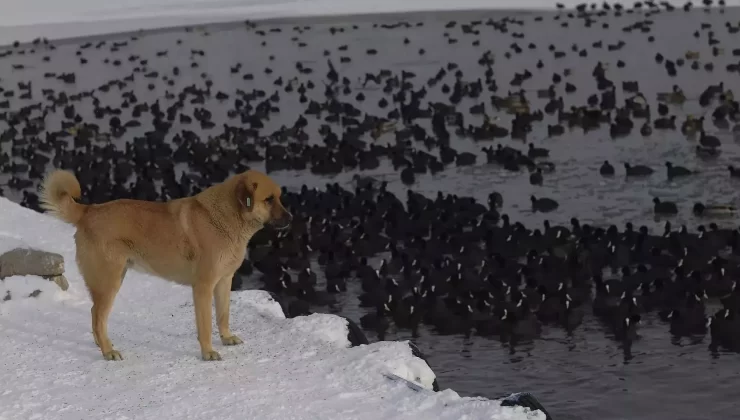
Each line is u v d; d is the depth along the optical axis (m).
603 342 18.66
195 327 12.26
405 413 9.12
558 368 17.42
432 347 18.72
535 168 33.53
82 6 84.69
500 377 17.08
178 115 48.75
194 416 9.16
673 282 21.16
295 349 11.16
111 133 44.84
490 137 38.97
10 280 13.59
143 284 14.45
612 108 42.72
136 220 10.77
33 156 38.97
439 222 26.39
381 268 23.06
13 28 77.94
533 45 59.03
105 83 58.75
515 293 20.55
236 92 53.28
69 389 9.99
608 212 28.20
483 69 54.62
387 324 19.66
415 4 77.62
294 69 58.78
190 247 10.70
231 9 80.69
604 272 22.92
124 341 11.70
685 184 30.77
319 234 25.98
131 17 80.12
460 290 21.20
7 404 9.58
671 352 18.05
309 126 44.22
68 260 15.82
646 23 64.12
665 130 38.44
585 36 62.19
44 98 55.28
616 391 16.27
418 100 45.88
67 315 12.88
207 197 10.78
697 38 58.53
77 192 10.91
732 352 17.88
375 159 35.22
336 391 9.76
